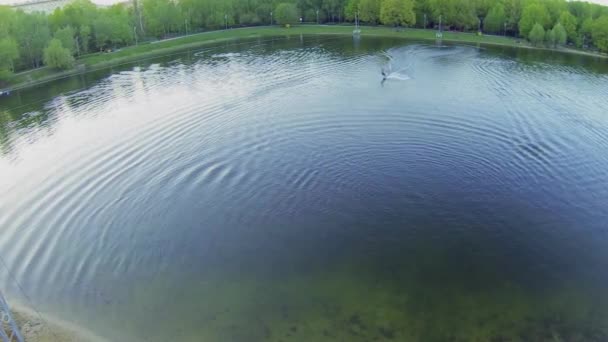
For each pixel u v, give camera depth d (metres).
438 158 60.34
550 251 43.78
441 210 49.88
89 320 37.12
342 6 164.12
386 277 41.16
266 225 48.06
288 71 102.88
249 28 159.62
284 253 44.19
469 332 35.59
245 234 46.78
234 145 65.00
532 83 92.19
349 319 36.88
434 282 40.53
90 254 44.31
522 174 56.16
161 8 146.75
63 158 63.72
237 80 97.12
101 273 42.03
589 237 45.34
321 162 59.72
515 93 85.62
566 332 35.47
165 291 39.94
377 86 90.38
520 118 73.31
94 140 69.19
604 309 37.44
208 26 156.50
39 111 85.12
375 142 65.00
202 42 140.88
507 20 141.38
